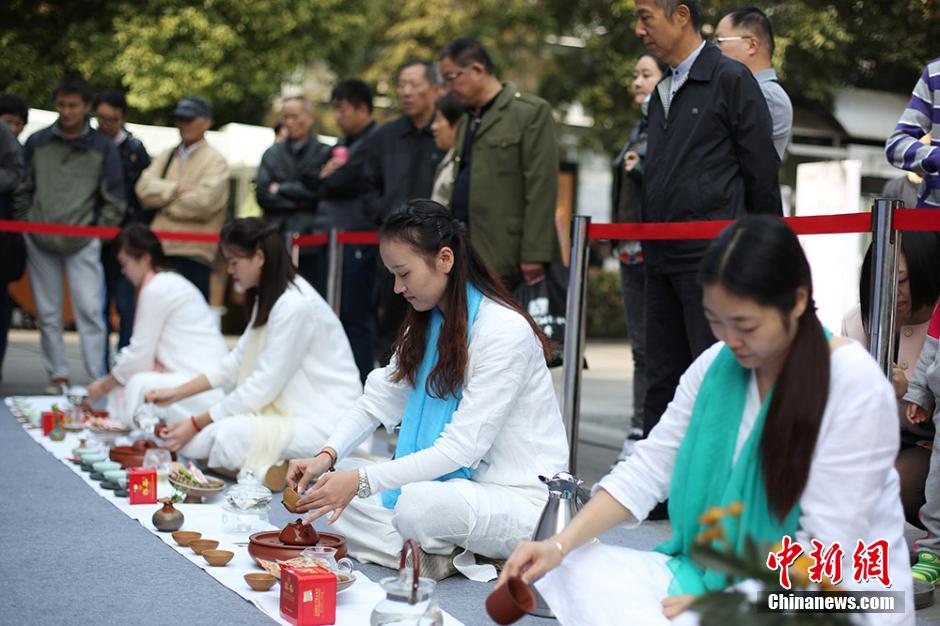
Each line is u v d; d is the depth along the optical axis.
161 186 7.37
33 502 4.12
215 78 13.95
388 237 3.29
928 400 3.53
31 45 13.77
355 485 3.16
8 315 7.58
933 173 3.65
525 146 5.18
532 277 5.19
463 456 3.22
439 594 3.14
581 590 2.31
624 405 8.09
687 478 2.24
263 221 4.76
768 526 2.10
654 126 4.23
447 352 3.28
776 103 4.47
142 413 5.25
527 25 14.84
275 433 4.58
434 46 15.45
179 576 3.20
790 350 2.09
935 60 3.85
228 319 14.21
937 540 3.42
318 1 14.48
